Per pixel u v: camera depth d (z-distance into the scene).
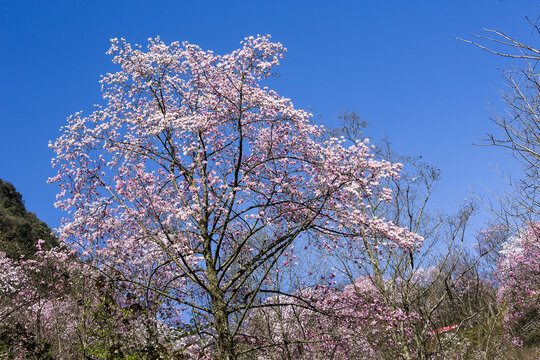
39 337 12.85
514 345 16.42
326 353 13.16
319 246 13.44
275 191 12.62
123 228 12.92
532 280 18.02
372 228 11.52
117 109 13.77
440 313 15.35
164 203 12.38
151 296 12.48
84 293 12.44
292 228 12.48
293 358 13.33
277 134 13.07
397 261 13.91
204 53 12.60
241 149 12.24
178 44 13.95
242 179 12.74
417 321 13.01
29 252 22.08
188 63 13.12
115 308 11.67
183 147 12.20
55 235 12.94
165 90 14.38
